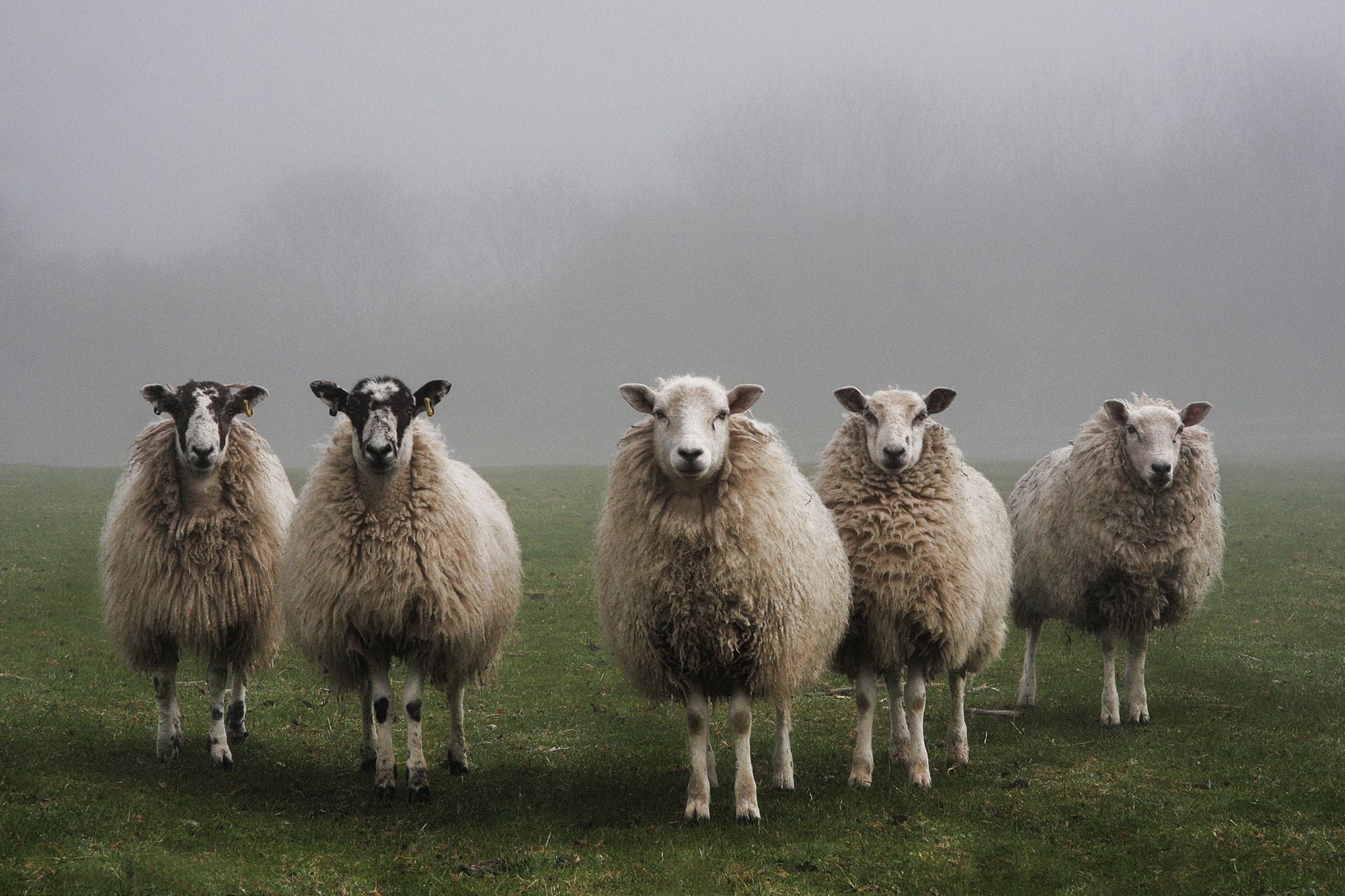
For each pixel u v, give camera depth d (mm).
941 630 8891
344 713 11438
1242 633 15539
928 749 10414
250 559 9438
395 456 8195
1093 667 14117
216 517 9289
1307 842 7293
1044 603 11891
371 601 8250
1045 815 8070
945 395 9703
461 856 7133
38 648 13883
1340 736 10055
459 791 8758
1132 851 7316
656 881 6762
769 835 7578
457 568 8539
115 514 9711
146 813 7449
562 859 7059
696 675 8188
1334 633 15398
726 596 7875
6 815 6906
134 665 9469
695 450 7570
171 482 9203
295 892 6340
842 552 8867
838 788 8867
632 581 8141
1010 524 12352
